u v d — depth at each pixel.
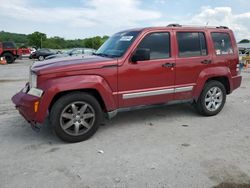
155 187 3.25
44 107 4.36
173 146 4.45
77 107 4.61
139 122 5.70
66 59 5.00
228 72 6.18
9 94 8.64
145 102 5.25
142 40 5.11
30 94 4.55
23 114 4.63
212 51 5.95
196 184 3.30
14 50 26.27
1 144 4.57
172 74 5.43
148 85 5.21
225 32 6.22
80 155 4.14
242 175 3.50
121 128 5.35
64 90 4.41
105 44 5.93
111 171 3.64
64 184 3.33
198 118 5.98
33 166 3.80
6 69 18.28
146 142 4.64
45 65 4.63
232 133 5.05
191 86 5.70
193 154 4.14
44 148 4.42
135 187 3.26
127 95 5.00
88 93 4.76
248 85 10.66
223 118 5.98
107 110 4.88
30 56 33.12
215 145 4.48
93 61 4.73
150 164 3.82
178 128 5.34
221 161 3.89
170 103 5.60
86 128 4.72
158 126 5.46
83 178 3.47
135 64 5.01
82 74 4.59
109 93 4.80
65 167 3.77
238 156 4.06
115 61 4.83
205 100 5.95
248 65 18.72
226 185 3.28
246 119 5.91
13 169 3.71
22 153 4.23
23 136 4.93
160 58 5.30
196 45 5.76
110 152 4.24
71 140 4.61
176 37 5.50
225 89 6.27
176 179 3.42
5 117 6.04
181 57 5.54
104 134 5.03
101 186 3.29
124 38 5.35
